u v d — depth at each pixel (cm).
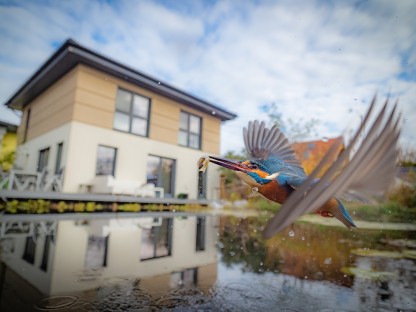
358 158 51
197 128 1461
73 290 178
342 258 295
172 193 1303
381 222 667
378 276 224
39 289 176
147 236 423
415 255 311
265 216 838
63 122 1058
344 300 180
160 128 1273
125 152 1138
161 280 210
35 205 816
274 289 196
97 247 327
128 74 1113
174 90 1271
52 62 1050
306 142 1123
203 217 788
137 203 1019
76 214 728
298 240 412
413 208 723
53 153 1095
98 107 1070
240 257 296
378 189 50
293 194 48
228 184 1392
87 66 1052
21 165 1402
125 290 186
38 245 321
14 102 1442
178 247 350
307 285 204
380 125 52
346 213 93
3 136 1616
